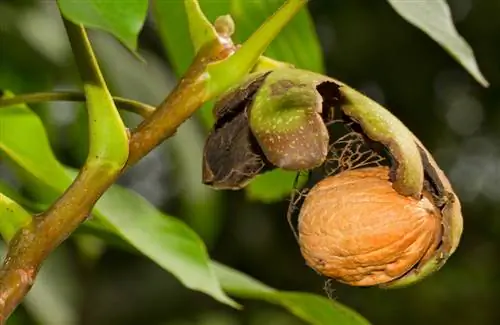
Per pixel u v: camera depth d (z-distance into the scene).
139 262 1.42
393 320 1.62
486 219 1.74
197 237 0.61
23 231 0.52
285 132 0.51
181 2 0.65
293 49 0.67
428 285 1.63
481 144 1.70
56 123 0.86
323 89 0.52
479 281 1.67
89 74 0.52
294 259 1.52
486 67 1.54
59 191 0.64
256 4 0.65
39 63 0.80
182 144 0.78
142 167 1.33
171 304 1.41
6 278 0.52
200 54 0.53
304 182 0.56
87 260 0.98
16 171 0.67
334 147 0.54
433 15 0.57
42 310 0.82
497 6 1.46
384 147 0.53
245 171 0.54
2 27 0.79
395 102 1.53
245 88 0.52
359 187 0.53
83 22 0.50
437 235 0.53
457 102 1.61
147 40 1.06
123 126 0.52
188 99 0.53
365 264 0.53
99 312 1.36
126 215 0.60
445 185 0.52
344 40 1.44
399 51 1.46
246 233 1.49
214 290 0.60
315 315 0.62
